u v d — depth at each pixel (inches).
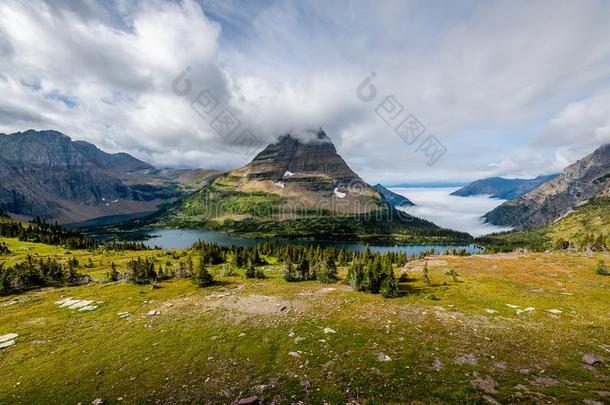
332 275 3179.1
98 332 1791.3
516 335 1439.5
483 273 3073.3
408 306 1980.8
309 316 1822.1
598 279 2659.9
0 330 1918.1
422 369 1117.1
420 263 4126.5
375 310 1898.4
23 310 2351.1
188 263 3868.1
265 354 1344.7
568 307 1867.6
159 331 1718.8
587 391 913.5
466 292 2316.7
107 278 3543.3
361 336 1470.2
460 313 1803.6
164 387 1128.8
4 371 1378.0
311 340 1455.5
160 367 1286.9
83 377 1254.3
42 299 2691.9
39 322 2042.3
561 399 871.7
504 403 873.5
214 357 1344.7
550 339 1380.4
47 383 1232.8
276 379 1127.0
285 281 3093.0
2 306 2507.4
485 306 1948.8
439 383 1013.2
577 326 1534.2
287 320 1769.2
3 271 3494.1
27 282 3235.7
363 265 2952.8
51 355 1510.8
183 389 1107.3
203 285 2942.9
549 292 2251.5
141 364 1327.5
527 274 2945.4
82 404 1056.8
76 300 2566.4
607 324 1560.0
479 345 1331.2
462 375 1056.2
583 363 1143.6
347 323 1665.8
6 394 1171.3
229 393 1059.9
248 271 3393.2
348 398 967.6
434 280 2805.1
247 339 1518.2
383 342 1389.0
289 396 1007.0
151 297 2566.4
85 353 1499.8
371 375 1096.2
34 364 1423.5
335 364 1201.4
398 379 1054.4
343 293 2420.0
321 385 1056.2
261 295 2448.3
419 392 965.2
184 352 1418.6
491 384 991.6
